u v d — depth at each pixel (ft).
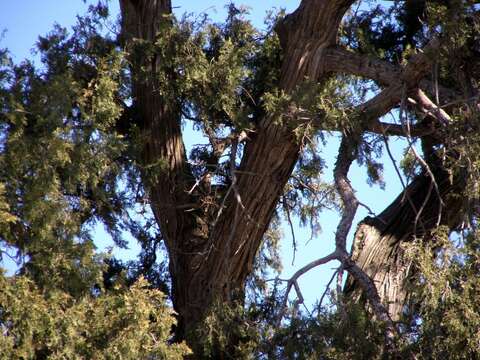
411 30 62.80
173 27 58.03
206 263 61.87
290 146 58.59
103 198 54.44
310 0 58.65
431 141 58.59
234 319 57.26
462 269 48.21
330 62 58.34
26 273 48.60
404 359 48.57
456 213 58.44
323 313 51.39
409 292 50.52
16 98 51.60
